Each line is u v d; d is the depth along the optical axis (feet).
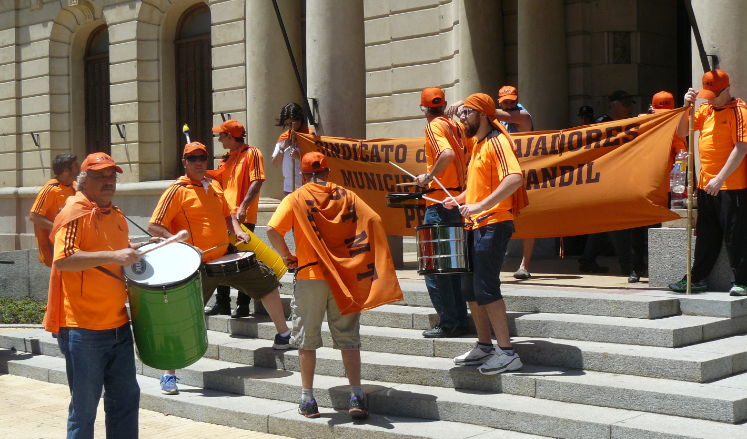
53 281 15.23
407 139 27.40
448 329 20.80
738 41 22.43
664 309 20.06
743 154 20.26
